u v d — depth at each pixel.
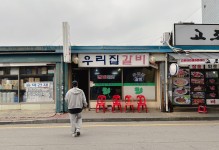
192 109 18.50
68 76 18.05
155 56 17.81
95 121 15.12
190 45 17.89
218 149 8.62
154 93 18.55
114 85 18.47
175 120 15.51
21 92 18.12
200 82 18.66
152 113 16.98
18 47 17.31
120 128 12.83
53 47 17.25
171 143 9.49
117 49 17.64
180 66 18.38
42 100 18.02
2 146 9.28
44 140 10.21
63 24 16.19
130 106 18.14
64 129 12.77
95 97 18.44
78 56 17.77
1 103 17.97
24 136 11.05
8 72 18.12
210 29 18.02
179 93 18.47
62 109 17.25
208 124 13.99
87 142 9.77
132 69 18.55
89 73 18.45
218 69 18.77
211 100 18.69
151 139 10.19
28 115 16.14
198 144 9.32
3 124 14.38
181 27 17.89
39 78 18.06
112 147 8.98
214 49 18.05
